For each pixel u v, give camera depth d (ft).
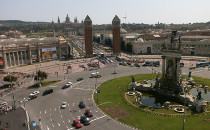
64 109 345.92
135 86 442.91
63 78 577.84
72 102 378.94
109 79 544.21
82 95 418.51
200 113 309.63
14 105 355.77
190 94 380.37
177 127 270.46
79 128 277.44
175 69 400.88
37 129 278.05
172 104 355.77
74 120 291.17
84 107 350.84
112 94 416.26
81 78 550.77
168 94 393.29
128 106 349.41
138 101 367.25
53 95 426.51
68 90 458.91
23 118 315.99
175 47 395.96
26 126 288.51
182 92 383.45
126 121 293.84
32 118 314.76
